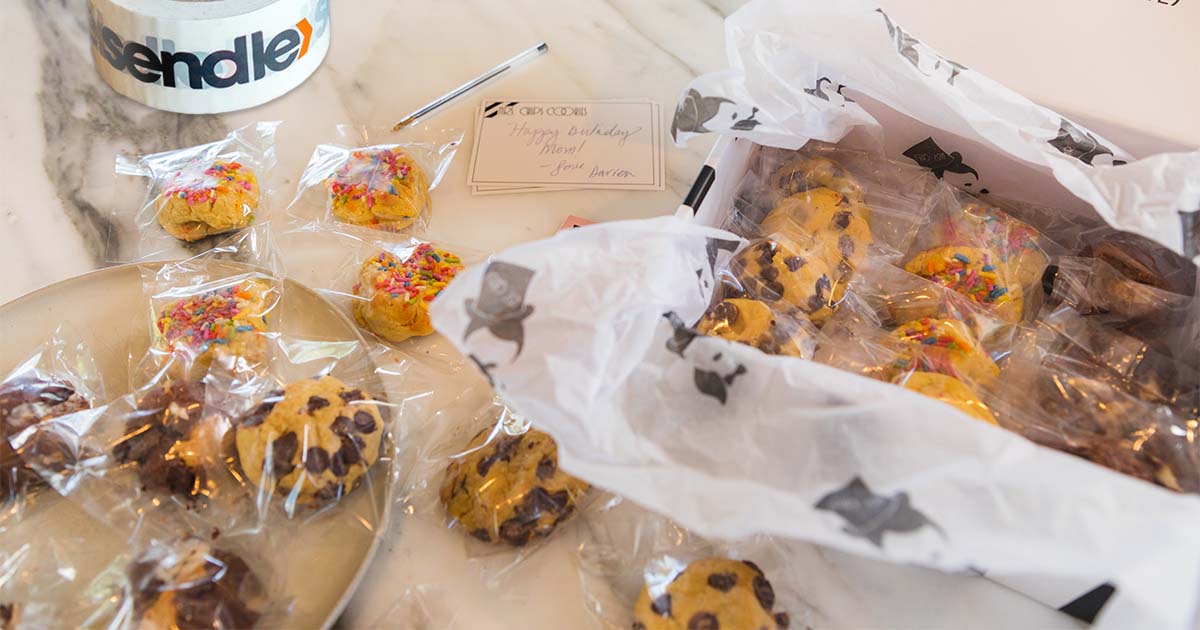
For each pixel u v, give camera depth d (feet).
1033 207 2.73
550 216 2.89
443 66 3.21
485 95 3.14
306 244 2.83
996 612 2.29
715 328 2.37
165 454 2.35
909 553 1.93
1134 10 2.79
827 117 2.65
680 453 2.07
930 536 1.93
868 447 2.00
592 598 2.29
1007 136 2.45
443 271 2.68
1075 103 2.58
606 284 2.15
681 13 3.39
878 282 2.59
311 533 2.33
